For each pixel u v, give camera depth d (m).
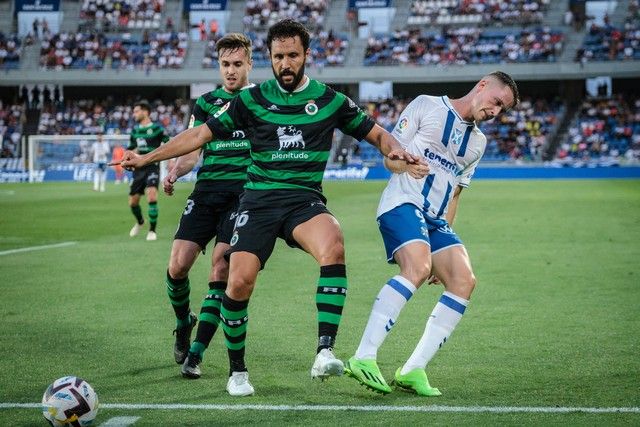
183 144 11.01
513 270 22.83
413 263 10.77
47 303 18.05
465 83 106.62
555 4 101.69
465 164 11.51
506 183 76.62
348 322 15.73
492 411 9.86
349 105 11.06
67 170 89.50
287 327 15.29
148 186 31.83
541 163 89.81
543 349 13.25
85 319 16.20
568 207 46.72
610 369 11.91
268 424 9.41
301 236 10.90
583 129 94.69
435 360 12.57
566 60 96.00
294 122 10.89
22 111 101.44
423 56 99.38
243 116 11.02
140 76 100.50
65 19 106.38
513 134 95.88
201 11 102.31
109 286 20.52
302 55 10.72
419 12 104.44
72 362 12.62
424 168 10.52
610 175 86.31
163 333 14.88
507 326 15.14
